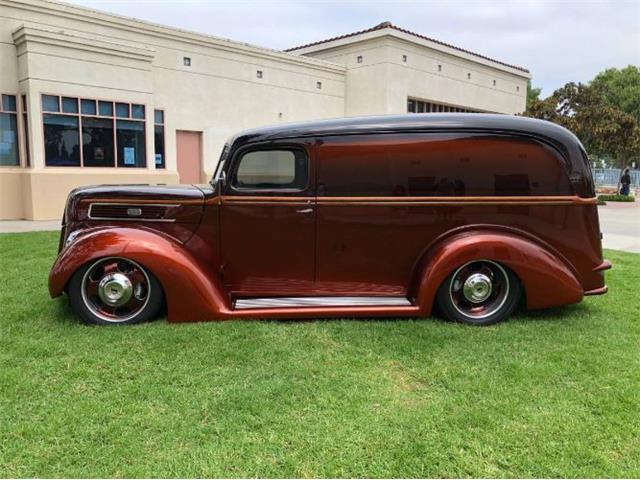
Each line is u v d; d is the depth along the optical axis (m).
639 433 2.60
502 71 24.97
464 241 4.07
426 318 4.30
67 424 2.64
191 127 15.57
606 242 9.19
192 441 2.52
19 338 3.77
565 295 4.16
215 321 4.09
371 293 4.30
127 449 2.44
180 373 3.22
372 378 3.20
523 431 2.61
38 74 11.66
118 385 3.07
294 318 4.17
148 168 13.88
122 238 4.00
